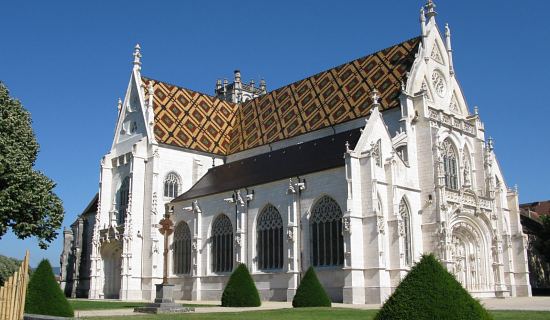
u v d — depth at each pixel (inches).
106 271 3193.9
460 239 2623.0
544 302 2139.5
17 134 2107.5
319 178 2389.3
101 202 3304.6
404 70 2787.9
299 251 2405.3
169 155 3245.6
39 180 2046.0
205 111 3676.2
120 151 3388.3
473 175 2839.6
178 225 3036.4
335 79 3184.1
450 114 2748.5
